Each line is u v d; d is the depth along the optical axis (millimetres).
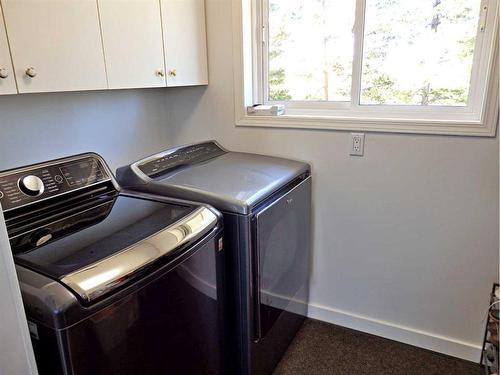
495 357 1621
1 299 653
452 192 1736
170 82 1779
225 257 1438
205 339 1341
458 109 1746
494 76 1539
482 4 1606
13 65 1129
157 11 1644
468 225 1746
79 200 1430
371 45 1851
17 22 1124
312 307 2219
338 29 1906
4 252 653
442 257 1834
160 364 1119
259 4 2035
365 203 1926
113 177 1583
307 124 1928
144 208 1354
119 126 1973
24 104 1531
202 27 1970
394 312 2016
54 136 1663
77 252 1004
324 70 1996
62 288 843
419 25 1741
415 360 1891
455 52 1708
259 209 1457
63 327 822
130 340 995
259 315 1554
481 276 1782
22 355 705
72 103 1718
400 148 1779
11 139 1506
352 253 2029
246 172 1712
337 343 2016
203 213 1287
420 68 1787
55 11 1229
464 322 1870
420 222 1836
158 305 1071
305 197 1922
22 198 1266
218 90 2100
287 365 1862
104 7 1397
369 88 1910
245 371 1571
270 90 2156
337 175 1946
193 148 1979
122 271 946
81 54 1331
